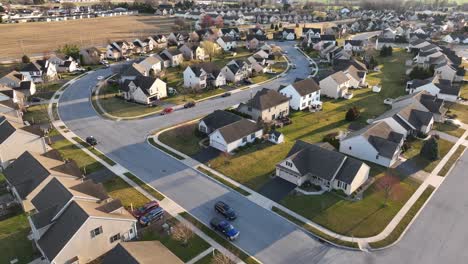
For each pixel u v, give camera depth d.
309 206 46.22
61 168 48.38
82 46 144.25
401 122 65.75
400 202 47.09
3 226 42.03
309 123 72.62
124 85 86.94
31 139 56.03
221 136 59.34
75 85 97.19
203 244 39.59
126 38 164.62
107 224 37.25
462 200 47.75
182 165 56.06
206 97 87.62
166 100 85.12
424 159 58.31
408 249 39.12
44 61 107.94
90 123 71.94
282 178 52.44
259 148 61.59
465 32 174.75
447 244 39.91
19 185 44.62
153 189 49.69
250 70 106.56
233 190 49.59
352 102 85.31
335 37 164.38
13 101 74.81
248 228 42.25
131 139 64.94
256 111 71.31
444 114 74.94
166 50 120.56
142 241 36.69
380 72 112.19
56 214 38.22
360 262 37.38
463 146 63.12
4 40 153.75
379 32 193.62
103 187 46.25
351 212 45.00
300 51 144.25
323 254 38.44
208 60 126.56
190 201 47.16
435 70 102.88
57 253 34.41
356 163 49.44
